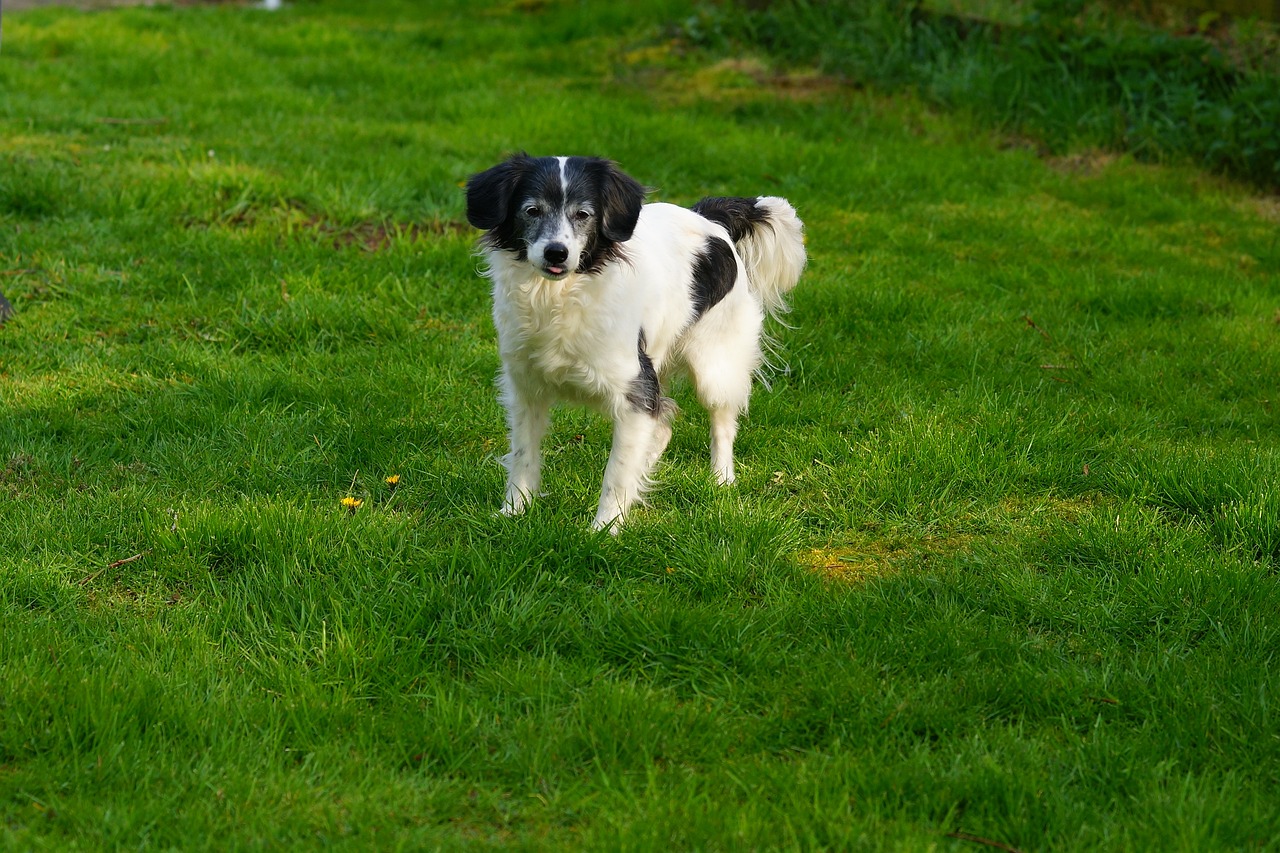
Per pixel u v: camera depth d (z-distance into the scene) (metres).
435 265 8.41
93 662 4.15
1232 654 4.37
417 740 3.84
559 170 4.96
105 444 5.93
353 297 7.72
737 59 14.28
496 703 4.05
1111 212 10.19
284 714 3.92
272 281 7.95
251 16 17.59
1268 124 10.64
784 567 4.96
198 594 4.66
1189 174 11.01
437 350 7.16
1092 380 7.05
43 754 3.71
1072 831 3.48
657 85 13.70
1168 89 11.50
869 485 5.67
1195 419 6.55
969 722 3.99
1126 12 12.58
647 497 5.62
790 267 6.48
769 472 5.91
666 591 4.74
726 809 3.53
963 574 4.95
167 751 3.74
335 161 10.27
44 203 8.83
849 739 3.91
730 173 10.62
